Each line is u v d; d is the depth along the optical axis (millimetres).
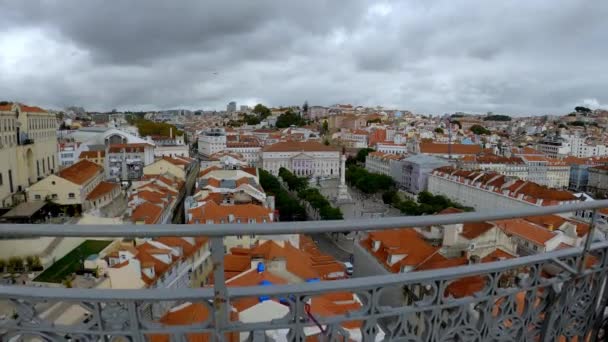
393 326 4117
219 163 83375
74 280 25453
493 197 69875
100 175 61719
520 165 106375
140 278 25922
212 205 40656
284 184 104875
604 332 5531
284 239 32469
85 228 3256
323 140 183625
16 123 55156
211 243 3434
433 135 176750
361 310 3959
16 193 53094
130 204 46375
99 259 27516
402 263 29531
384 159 121312
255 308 12789
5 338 3758
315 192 75750
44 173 65750
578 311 5141
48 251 28312
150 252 29234
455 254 29828
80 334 3650
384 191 97250
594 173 109250
